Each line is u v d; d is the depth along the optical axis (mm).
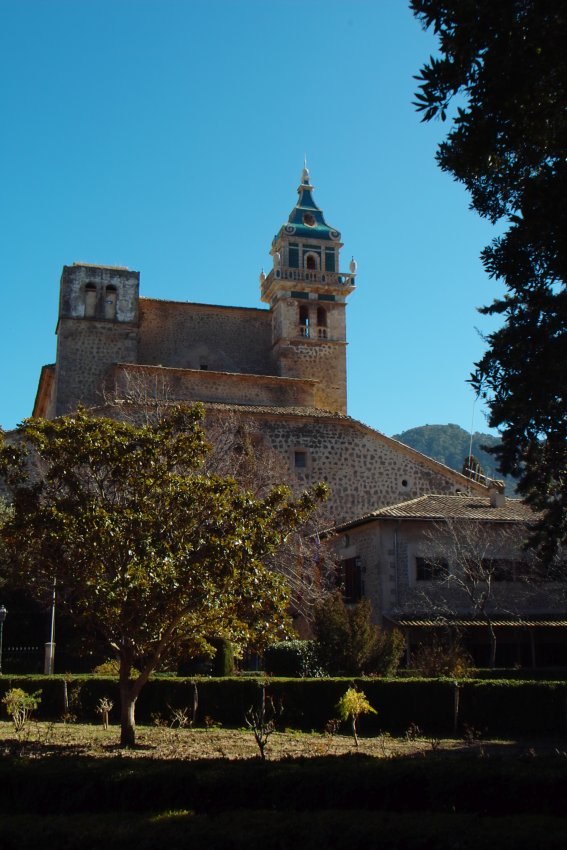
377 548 33188
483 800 10406
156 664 18578
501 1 10930
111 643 18047
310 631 34656
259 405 43031
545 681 23750
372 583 33406
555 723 23188
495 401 14180
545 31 11047
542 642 33375
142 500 17688
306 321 49500
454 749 19531
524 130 12180
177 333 47656
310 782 10578
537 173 12875
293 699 23266
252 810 10086
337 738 21328
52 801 10711
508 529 33969
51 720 23500
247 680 23297
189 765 11328
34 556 17969
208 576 17125
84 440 17750
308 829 8883
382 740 21125
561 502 22125
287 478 38156
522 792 10398
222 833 8805
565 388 13281
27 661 31703
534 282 13242
